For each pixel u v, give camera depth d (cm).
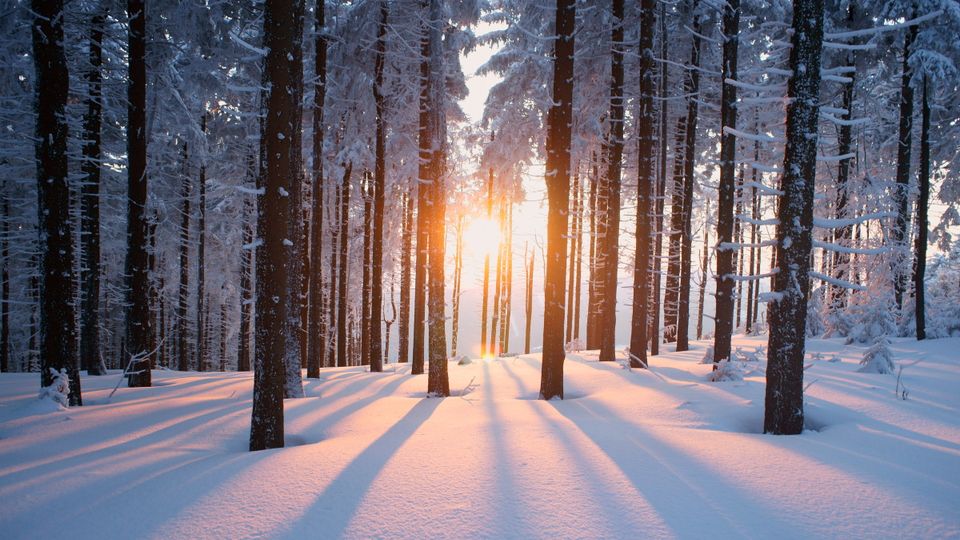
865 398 747
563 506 385
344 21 1600
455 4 1575
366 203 2070
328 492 427
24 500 436
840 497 397
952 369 1022
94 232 1466
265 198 619
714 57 1755
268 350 610
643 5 1227
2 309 2191
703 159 2064
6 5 1089
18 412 810
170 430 704
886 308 1596
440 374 1020
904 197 1574
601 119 1906
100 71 1345
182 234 2322
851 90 1622
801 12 612
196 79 1656
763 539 330
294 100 967
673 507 380
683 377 1041
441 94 1145
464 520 366
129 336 1157
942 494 401
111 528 377
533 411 796
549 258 948
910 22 578
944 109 1800
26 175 1870
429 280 1056
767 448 533
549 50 1825
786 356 614
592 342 2100
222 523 375
